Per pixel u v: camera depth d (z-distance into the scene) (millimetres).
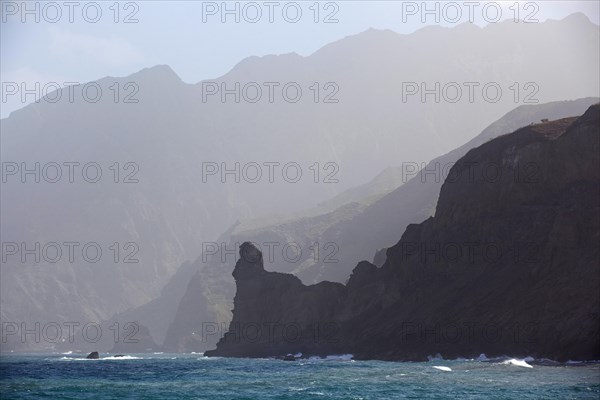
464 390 124625
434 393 121375
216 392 131500
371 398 116188
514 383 134250
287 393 126562
